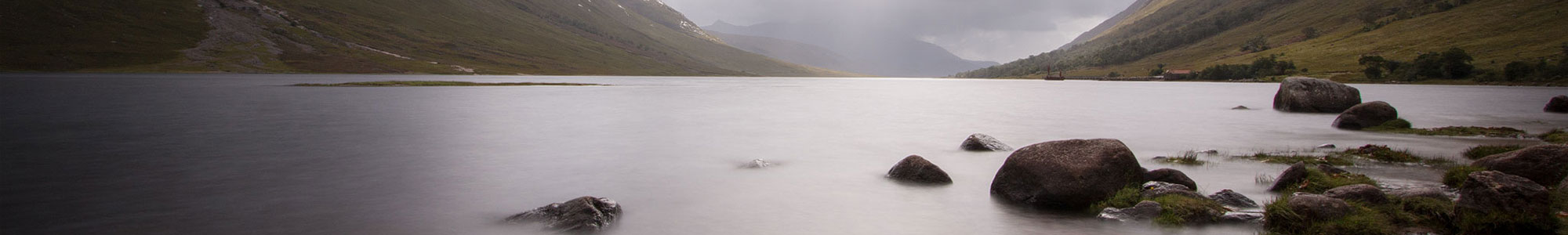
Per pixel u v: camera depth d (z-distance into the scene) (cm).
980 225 1231
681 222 1267
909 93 10225
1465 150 2498
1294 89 5303
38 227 1212
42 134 2961
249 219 1280
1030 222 1246
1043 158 1412
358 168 1980
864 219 1288
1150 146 2788
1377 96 9319
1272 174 1838
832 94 9481
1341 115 3706
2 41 19112
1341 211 1091
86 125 3409
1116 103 7238
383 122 3734
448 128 3388
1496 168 1520
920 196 1511
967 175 1817
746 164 2088
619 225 1238
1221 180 1727
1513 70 15312
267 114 4347
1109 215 1230
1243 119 4466
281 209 1374
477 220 1280
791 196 1530
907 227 1225
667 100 6875
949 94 10038
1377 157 2103
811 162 2159
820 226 1239
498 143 2733
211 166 1992
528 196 1538
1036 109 5875
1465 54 16838
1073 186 1332
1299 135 3281
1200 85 17012
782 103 6500
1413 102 7369
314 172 1897
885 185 1670
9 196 1503
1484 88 13075
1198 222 1148
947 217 1298
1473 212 1036
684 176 1836
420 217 1305
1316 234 1023
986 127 3834
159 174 1838
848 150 2528
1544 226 951
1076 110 5766
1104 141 1451
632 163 2117
